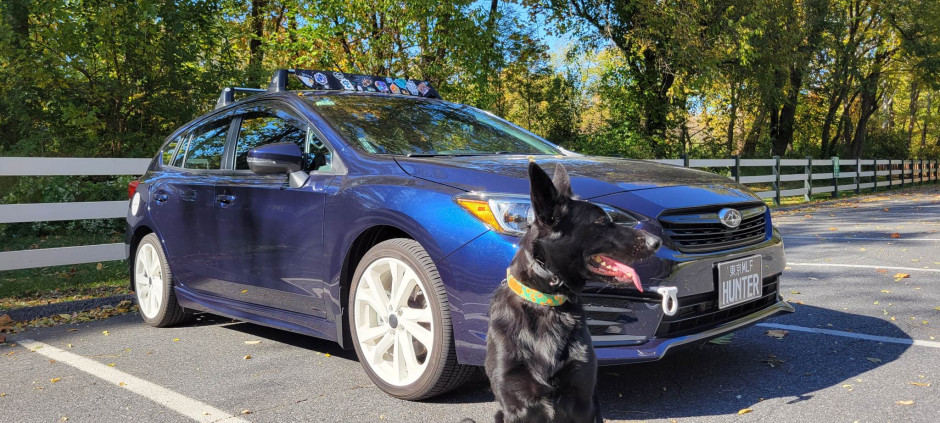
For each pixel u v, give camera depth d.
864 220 12.49
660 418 3.02
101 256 6.52
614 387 3.44
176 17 11.87
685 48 18.67
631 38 19.58
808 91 31.70
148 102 12.08
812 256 7.90
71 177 9.99
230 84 13.05
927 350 3.98
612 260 2.24
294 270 3.80
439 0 13.30
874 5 30.16
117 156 12.02
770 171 24.22
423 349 3.38
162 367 3.92
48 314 5.34
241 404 3.29
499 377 2.37
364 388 3.50
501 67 17.03
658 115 22.64
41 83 11.24
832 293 5.71
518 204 2.93
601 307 2.94
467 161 3.41
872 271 6.75
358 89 4.71
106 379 3.71
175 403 3.31
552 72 23.67
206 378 3.71
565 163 3.49
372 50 13.84
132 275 5.23
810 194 18.73
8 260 5.91
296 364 3.95
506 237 2.89
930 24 29.86
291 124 4.09
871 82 32.66
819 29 26.38
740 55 19.77
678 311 3.10
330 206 3.56
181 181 4.68
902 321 4.70
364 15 13.81
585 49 22.27
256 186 4.04
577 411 2.36
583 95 25.03
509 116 24.47
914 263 7.21
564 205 2.27
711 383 3.47
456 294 3.00
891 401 3.16
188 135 4.97
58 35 11.12
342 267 3.51
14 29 11.08
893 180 27.12
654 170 3.58
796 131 35.56
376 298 3.40
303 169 3.83
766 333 4.45
